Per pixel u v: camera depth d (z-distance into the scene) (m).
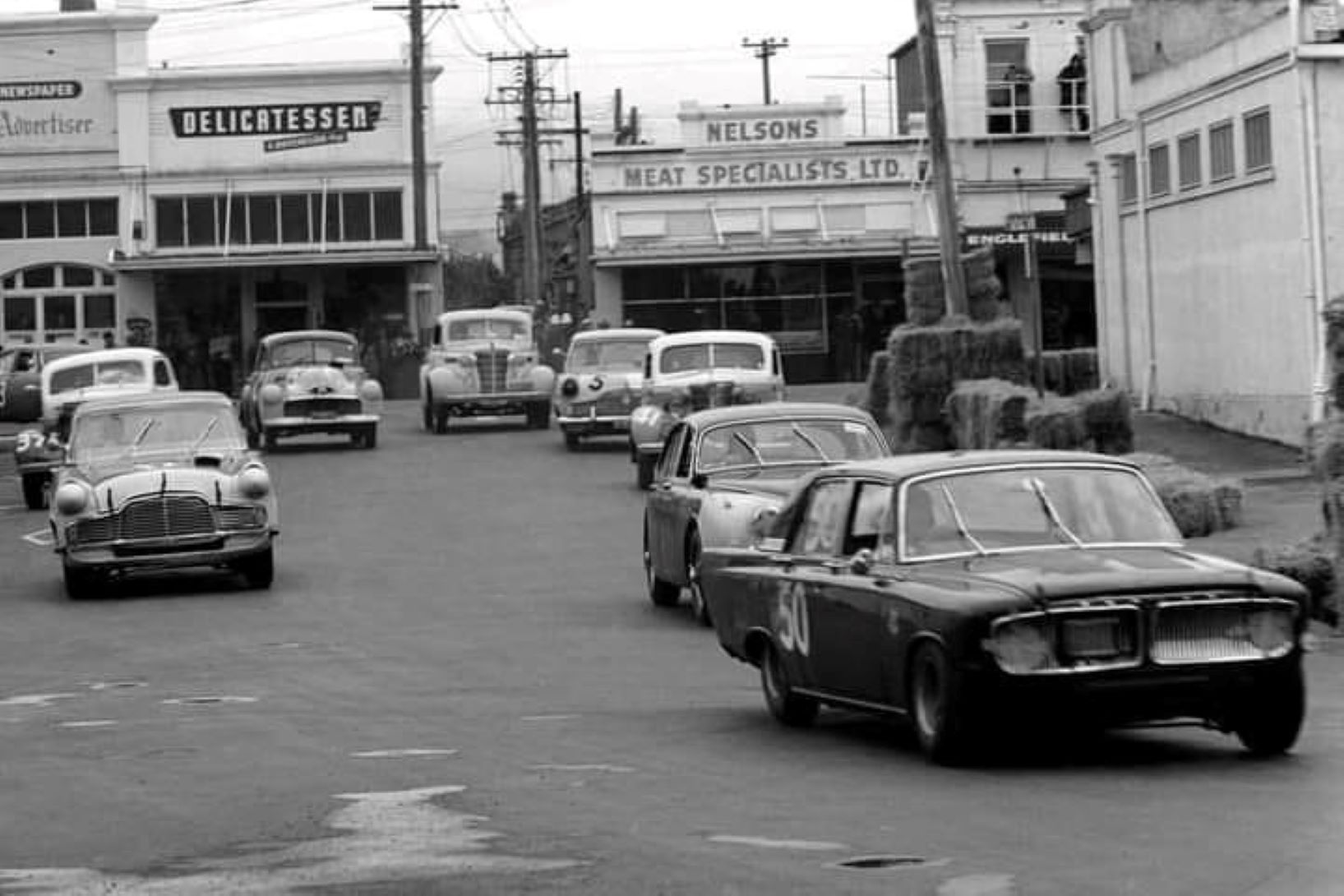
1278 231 42.31
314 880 10.38
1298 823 11.12
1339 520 20.53
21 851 11.66
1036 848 10.57
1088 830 11.04
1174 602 12.78
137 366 46.75
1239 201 44.62
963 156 81.44
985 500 14.35
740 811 12.11
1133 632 12.73
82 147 85.31
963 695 12.80
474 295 145.00
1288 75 41.28
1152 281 50.59
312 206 85.88
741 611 16.44
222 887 10.31
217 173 85.44
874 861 10.37
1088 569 13.16
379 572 30.67
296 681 20.08
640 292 82.31
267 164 85.81
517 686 19.25
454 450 52.94
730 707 17.30
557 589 28.03
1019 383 42.78
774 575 15.66
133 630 25.14
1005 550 13.95
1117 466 14.70
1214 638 12.88
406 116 86.12
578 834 11.47
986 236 76.81
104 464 29.31
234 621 25.69
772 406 25.50
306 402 53.38
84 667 22.00
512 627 24.12
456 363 58.59
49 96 85.12
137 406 30.42
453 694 18.75
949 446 42.72
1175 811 11.59
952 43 81.12
